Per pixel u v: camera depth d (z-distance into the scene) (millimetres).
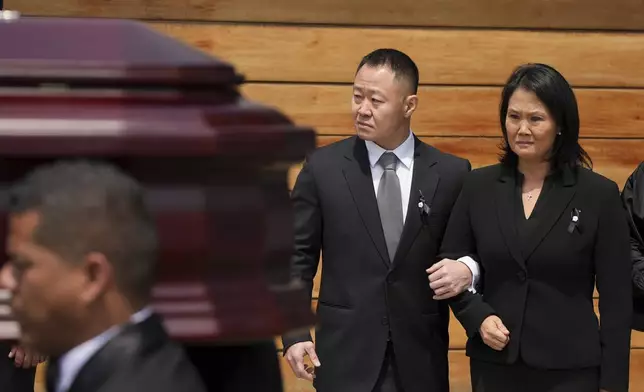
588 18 11680
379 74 7984
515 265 7438
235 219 2971
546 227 7387
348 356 7984
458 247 7801
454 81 11570
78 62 2914
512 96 7383
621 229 7461
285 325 3037
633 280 7828
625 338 7418
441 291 7484
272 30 11320
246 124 2969
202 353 3447
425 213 8023
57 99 2867
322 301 8148
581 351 7383
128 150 2812
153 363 2693
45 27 3006
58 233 2621
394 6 11438
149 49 3006
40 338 2707
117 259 2648
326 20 11383
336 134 11461
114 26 3047
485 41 11570
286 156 3035
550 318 7375
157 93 2928
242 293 2984
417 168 8133
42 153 2795
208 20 11242
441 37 11523
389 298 7984
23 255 2666
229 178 2967
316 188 8133
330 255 8125
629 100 11766
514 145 7383
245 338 2955
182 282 2941
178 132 2834
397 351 7961
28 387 7426
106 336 2693
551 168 7535
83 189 2637
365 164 8156
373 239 8008
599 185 7465
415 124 11578
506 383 7496
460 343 11625
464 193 7789
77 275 2641
